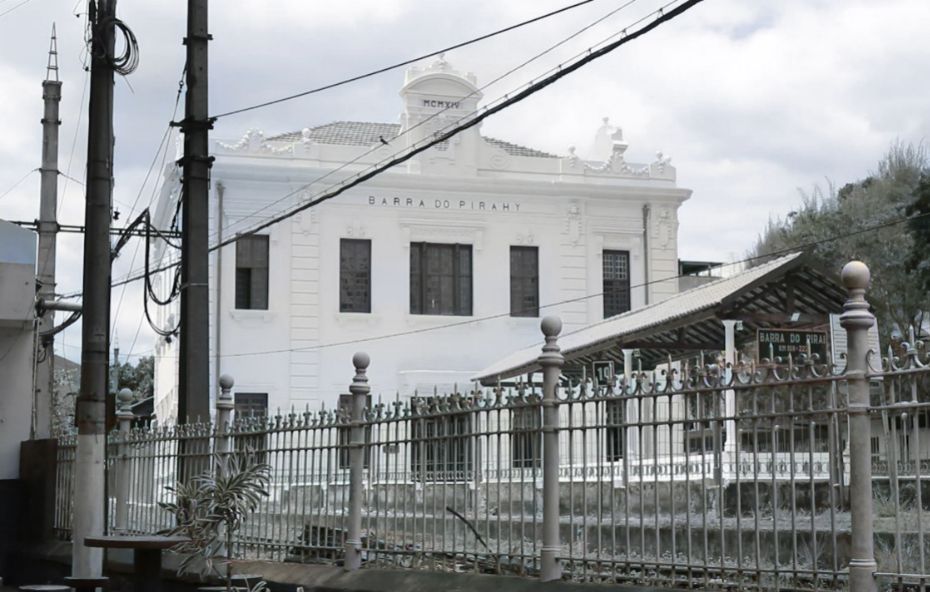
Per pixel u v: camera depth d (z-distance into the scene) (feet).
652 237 124.67
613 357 82.58
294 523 38.42
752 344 72.79
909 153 148.87
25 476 58.18
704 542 24.75
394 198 119.03
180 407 50.93
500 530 30.14
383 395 116.88
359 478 35.50
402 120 120.26
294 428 38.83
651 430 27.20
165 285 134.92
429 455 33.06
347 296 117.50
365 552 34.91
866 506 22.16
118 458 50.67
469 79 120.88
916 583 21.66
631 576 26.76
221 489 37.91
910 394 22.13
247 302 115.03
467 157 121.19
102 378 42.75
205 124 52.06
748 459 24.81
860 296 22.91
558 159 124.26
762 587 23.97
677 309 70.38
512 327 120.78
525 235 122.01
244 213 115.03
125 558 47.57
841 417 23.13
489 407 30.78
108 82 43.70
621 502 27.35
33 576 54.44
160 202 128.06
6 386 59.36
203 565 40.09
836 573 22.74
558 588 27.53
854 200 147.54
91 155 43.42
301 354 115.24
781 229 165.07
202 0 52.60
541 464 29.09
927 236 106.01
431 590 30.83
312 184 116.47
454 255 120.67
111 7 43.68
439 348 118.83
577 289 122.42
